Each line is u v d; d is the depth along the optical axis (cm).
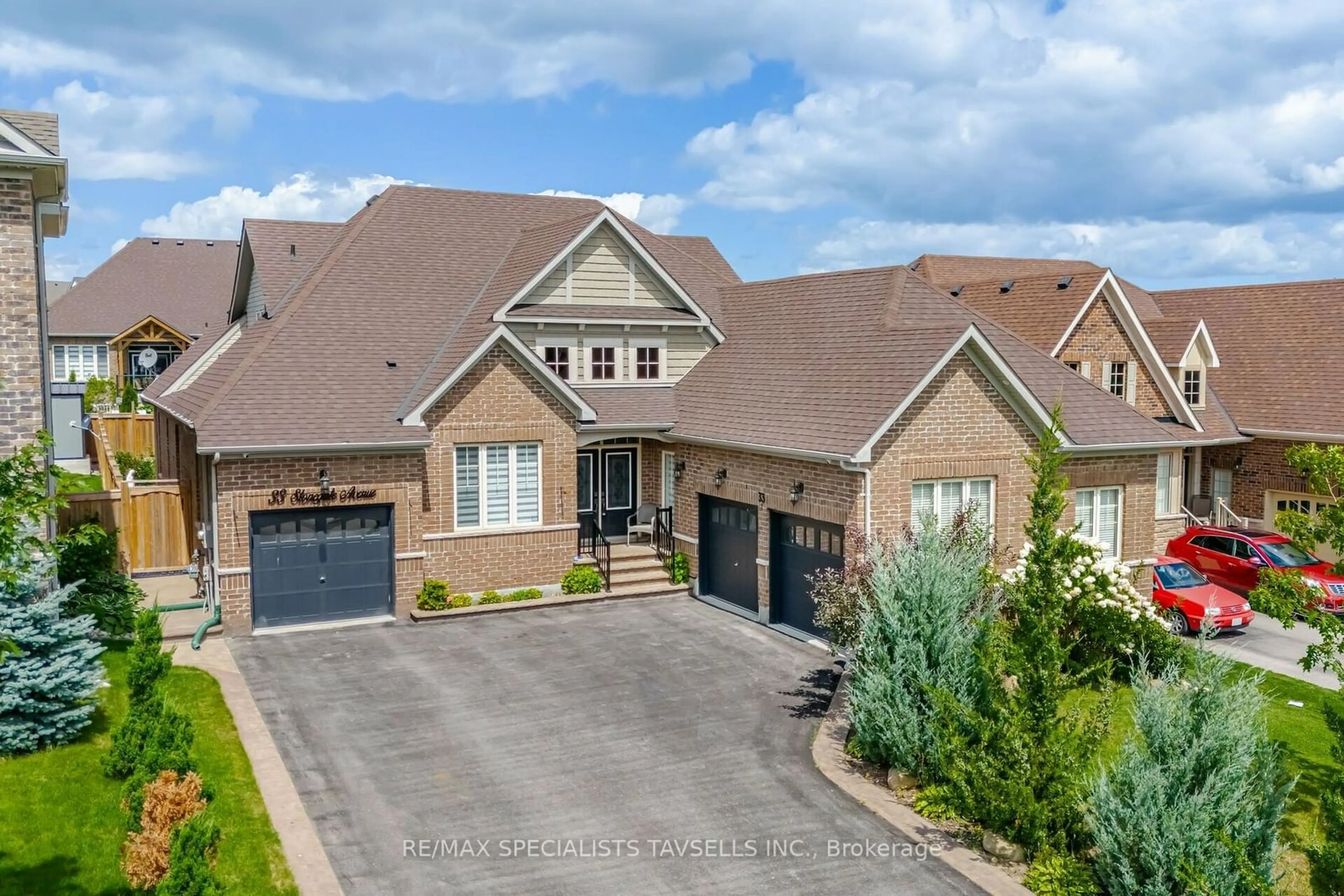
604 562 2477
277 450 2027
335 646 2000
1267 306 3522
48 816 1238
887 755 1457
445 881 1152
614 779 1426
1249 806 1098
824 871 1202
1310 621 1362
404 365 2358
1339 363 3145
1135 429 2319
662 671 1888
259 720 1594
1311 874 1162
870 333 2291
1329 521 1411
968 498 2105
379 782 1396
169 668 1444
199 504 2316
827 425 2073
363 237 2672
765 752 1529
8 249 1766
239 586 2044
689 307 2747
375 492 2152
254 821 1251
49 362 2070
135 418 3666
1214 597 2298
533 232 2814
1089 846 1245
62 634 1441
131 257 5172
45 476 1172
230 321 3256
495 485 2320
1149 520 2356
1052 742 1276
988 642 1445
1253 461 3203
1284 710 1800
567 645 2039
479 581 2298
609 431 2467
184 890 958
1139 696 1194
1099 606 1852
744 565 2350
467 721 1620
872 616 1510
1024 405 2117
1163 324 3281
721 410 2448
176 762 1254
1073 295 2995
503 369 2288
